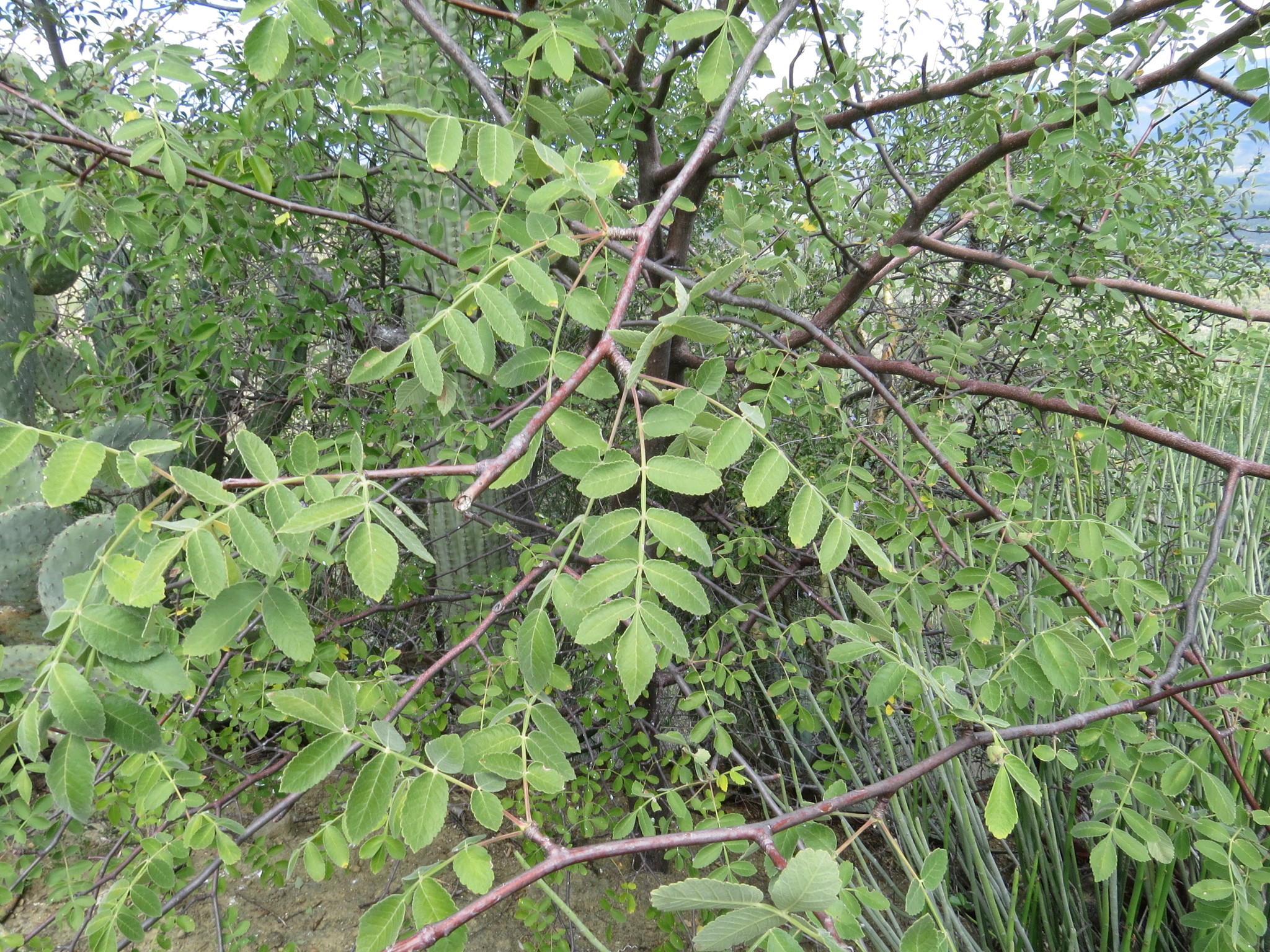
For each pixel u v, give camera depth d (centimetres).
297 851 110
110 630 60
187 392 219
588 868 262
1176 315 250
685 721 281
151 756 122
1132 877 198
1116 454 226
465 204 239
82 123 168
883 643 103
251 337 240
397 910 66
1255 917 96
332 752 69
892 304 273
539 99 104
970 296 295
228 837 116
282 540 69
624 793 229
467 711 144
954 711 92
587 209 120
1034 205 181
